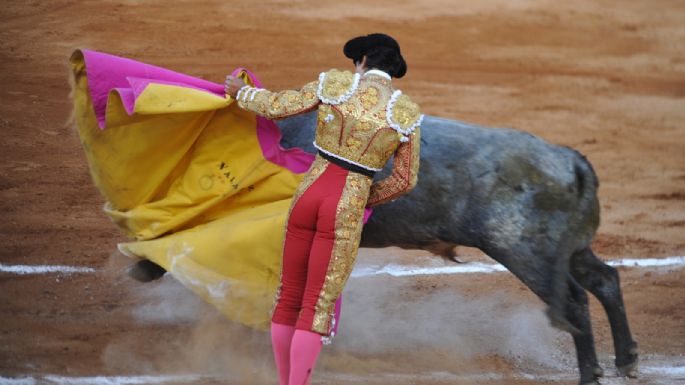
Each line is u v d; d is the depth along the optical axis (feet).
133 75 44.65
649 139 94.07
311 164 45.34
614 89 105.29
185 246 45.14
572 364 52.65
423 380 48.75
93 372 46.55
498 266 66.28
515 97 99.66
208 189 46.09
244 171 46.16
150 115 43.88
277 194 46.60
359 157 39.86
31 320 52.16
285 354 41.34
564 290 46.78
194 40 98.78
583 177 47.47
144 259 49.14
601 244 71.51
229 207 47.21
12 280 57.06
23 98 82.89
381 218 47.24
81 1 102.27
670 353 54.49
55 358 47.80
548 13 122.01
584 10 124.47
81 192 70.90
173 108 42.88
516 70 106.42
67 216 67.05
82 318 53.06
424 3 118.52
